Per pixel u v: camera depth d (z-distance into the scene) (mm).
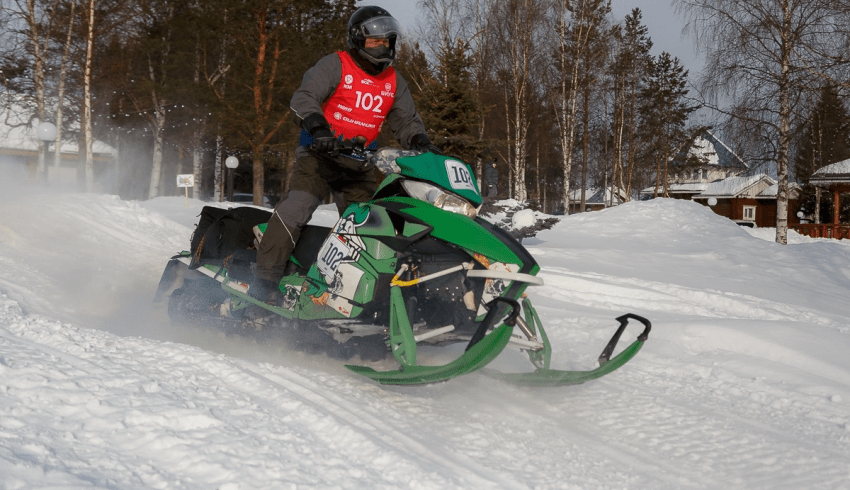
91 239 8945
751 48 19531
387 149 3965
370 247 3801
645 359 5211
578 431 3514
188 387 3246
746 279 10977
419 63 27062
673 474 3018
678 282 10234
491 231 3732
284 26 24844
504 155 43219
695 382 4652
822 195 46781
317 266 4168
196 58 27688
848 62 16797
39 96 25672
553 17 33281
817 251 13672
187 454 2514
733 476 3031
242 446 2645
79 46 26172
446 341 3984
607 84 40281
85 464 2320
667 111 48719
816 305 9211
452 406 3764
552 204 65812
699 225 17750
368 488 2463
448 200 3729
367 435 2965
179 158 37156
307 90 4191
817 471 3113
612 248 14430
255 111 24625
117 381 3145
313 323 4172
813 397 4281
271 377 3826
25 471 2160
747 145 20172
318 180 4441
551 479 2832
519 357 4988
